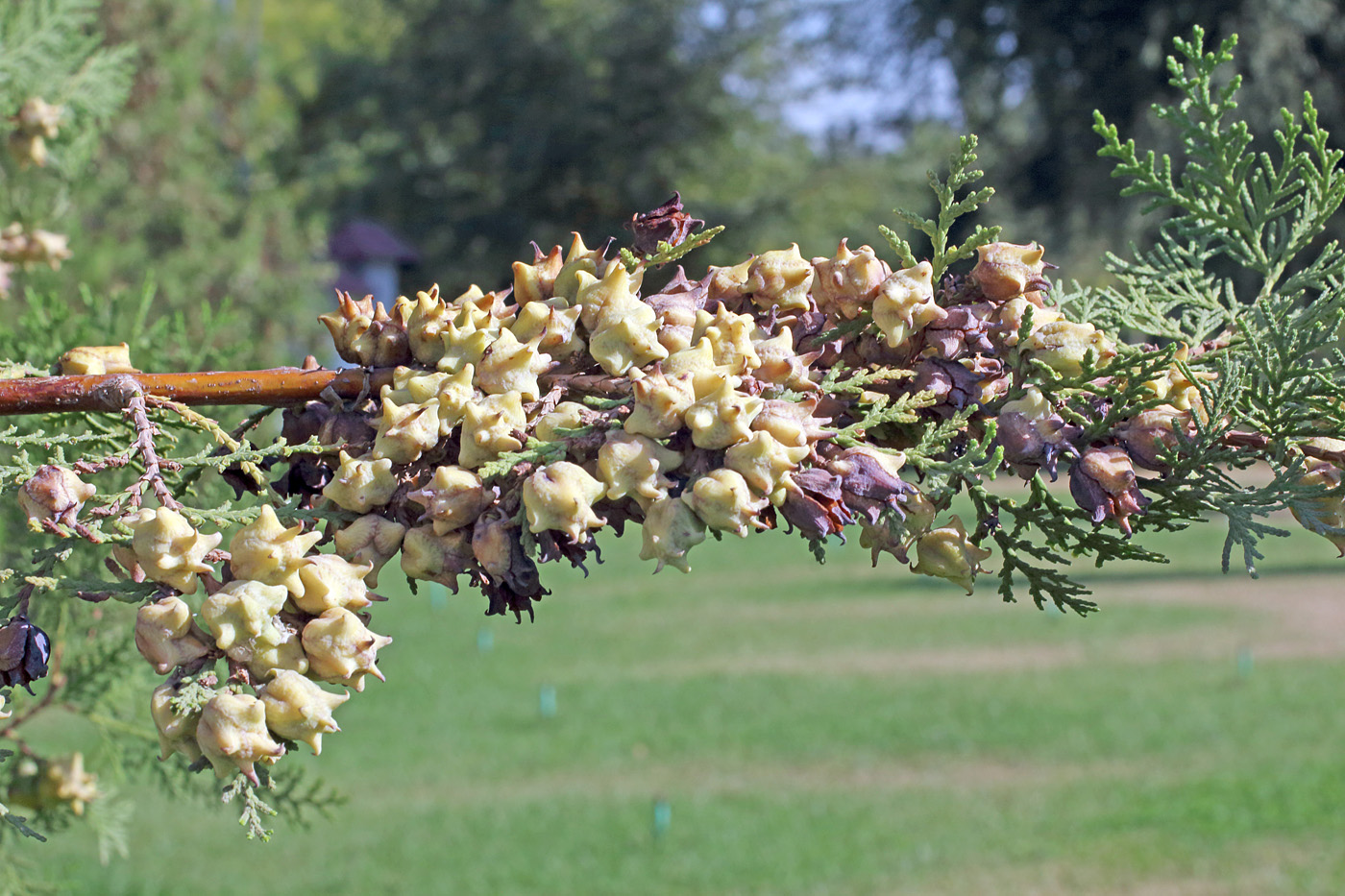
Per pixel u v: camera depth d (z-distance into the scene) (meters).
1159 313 2.08
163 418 1.88
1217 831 7.57
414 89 35.22
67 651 3.32
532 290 1.55
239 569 1.33
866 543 1.65
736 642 12.97
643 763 9.27
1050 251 22.94
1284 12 18.86
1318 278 2.06
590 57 34.94
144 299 3.10
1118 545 1.67
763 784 8.73
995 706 10.29
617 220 35.69
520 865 7.39
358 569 1.36
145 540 1.33
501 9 35.28
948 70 25.64
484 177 35.72
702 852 7.55
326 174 30.56
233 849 7.61
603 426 1.39
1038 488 1.66
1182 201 2.19
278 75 33.16
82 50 4.08
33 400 1.53
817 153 36.81
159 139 14.34
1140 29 20.55
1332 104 19.11
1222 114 2.16
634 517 1.47
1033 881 7.04
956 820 7.95
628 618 14.43
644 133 35.12
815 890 7.03
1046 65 21.92
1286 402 1.69
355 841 7.75
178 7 14.62
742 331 1.43
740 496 1.29
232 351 3.14
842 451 1.41
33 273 4.12
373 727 10.21
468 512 1.39
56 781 3.22
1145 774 8.61
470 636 13.64
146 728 3.44
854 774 8.88
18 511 2.75
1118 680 10.91
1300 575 15.26
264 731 1.29
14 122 3.75
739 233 34.44
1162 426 1.66
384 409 1.43
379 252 34.91
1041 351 1.56
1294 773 8.46
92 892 6.82
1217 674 10.99
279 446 1.53
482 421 1.41
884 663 11.86
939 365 1.54
